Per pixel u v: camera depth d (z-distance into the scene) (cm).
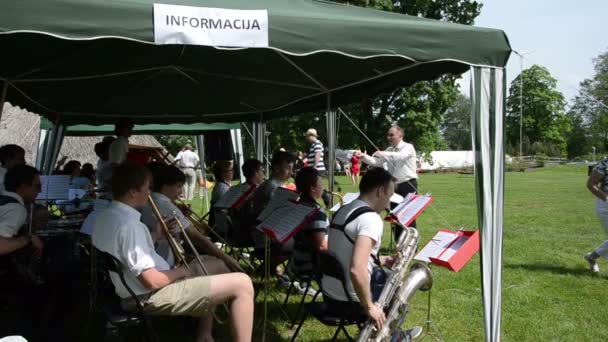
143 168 270
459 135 7675
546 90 5022
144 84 685
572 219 1013
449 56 324
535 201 1387
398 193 615
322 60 505
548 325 411
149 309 265
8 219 319
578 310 447
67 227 461
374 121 2788
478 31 330
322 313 295
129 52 493
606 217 546
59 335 374
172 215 337
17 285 332
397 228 596
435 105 2794
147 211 332
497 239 336
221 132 1214
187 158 1373
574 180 2395
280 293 490
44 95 699
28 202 359
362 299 265
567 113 5225
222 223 504
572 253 680
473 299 480
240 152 1202
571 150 5497
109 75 596
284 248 446
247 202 478
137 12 261
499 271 337
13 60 490
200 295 267
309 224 338
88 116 916
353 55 306
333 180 669
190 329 390
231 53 509
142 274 256
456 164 4234
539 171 3466
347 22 305
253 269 523
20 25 241
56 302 400
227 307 291
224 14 279
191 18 272
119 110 870
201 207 1252
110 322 269
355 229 275
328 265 284
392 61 470
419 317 430
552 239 786
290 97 741
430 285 320
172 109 870
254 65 559
